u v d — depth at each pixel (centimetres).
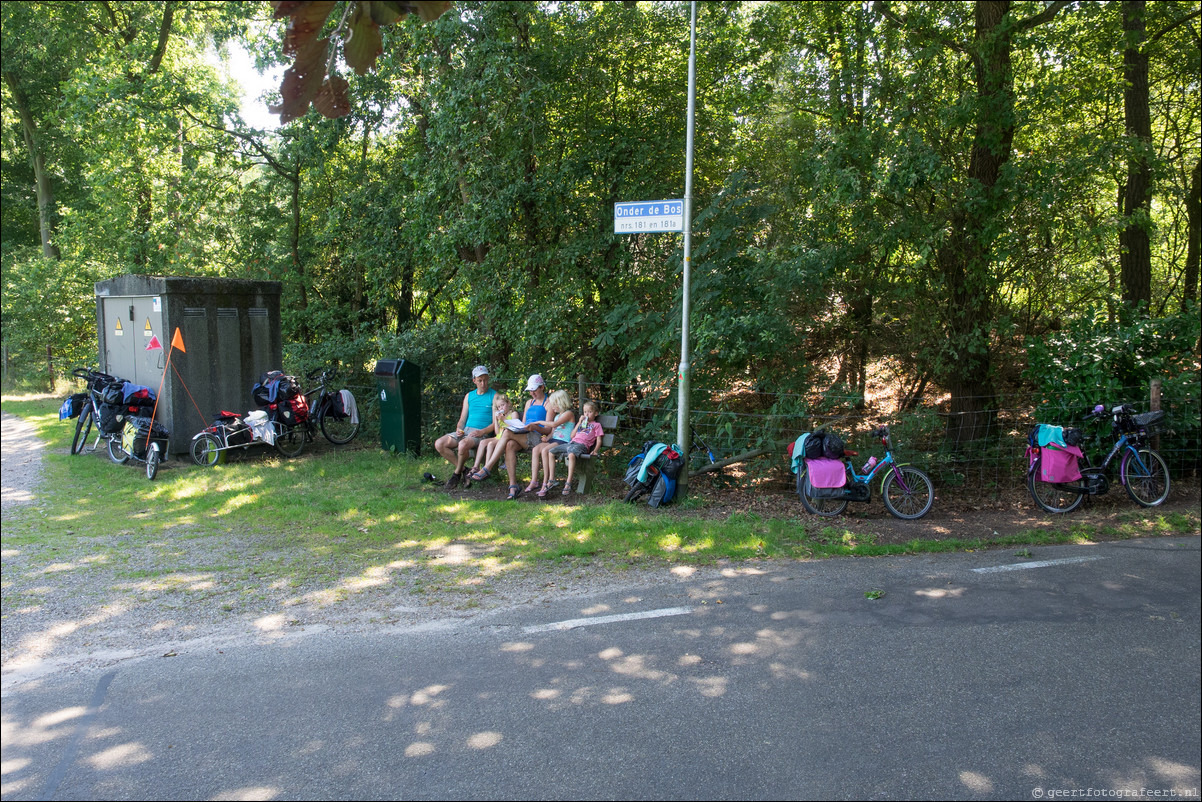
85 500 857
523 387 1083
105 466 1043
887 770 339
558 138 1059
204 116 1563
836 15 1041
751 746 359
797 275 895
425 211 1112
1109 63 1032
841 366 1074
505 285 1057
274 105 98
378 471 1004
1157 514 783
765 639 477
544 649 466
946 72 924
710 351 895
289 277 1557
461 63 1011
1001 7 925
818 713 387
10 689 421
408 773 339
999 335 1016
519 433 880
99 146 1606
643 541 685
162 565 634
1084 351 906
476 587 579
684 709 392
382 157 1388
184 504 836
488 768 343
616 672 434
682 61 1041
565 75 1027
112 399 1054
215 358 1119
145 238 1572
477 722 381
